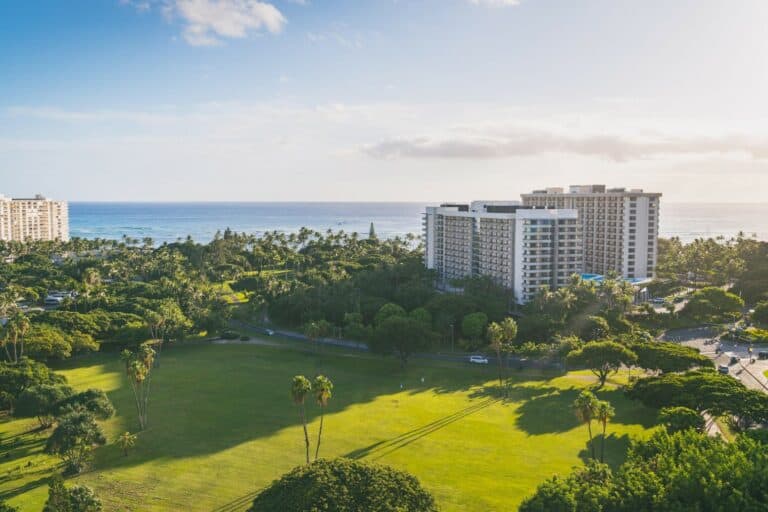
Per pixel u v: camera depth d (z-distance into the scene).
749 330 179.62
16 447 107.75
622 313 187.25
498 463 97.25
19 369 129.75
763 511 64.81
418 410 124.19
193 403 130.00
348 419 119.19
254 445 106.38
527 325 173.12
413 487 73.94
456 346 182.12
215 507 84.38
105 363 166.25
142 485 91.25
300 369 158.75
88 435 97.75
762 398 100.31
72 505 69.56
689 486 69.44
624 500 69.19
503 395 132.75
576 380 142.88
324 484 71.44
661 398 107.88
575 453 100.31
